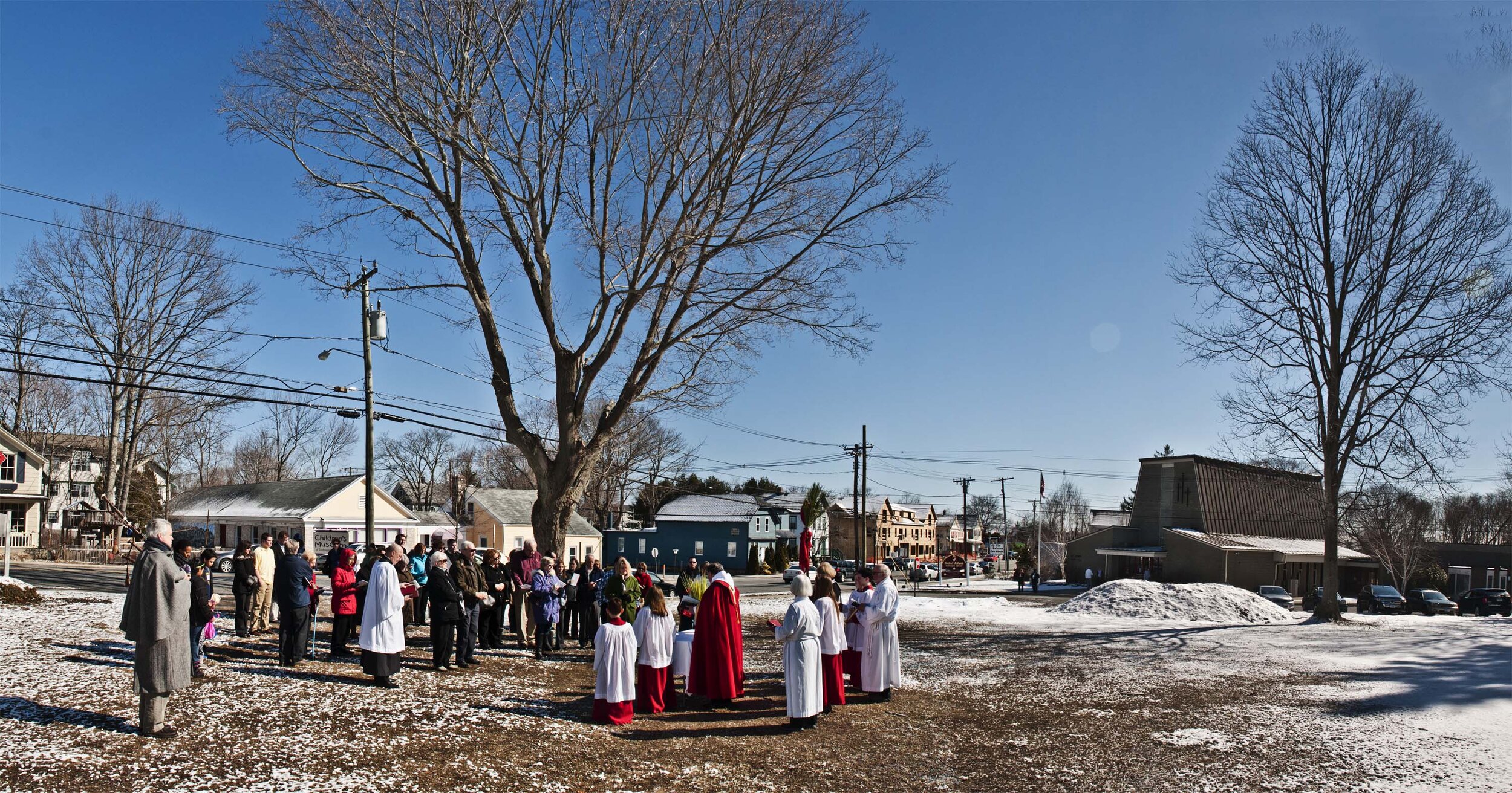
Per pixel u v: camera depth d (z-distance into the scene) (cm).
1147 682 1410
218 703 962
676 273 1870
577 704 1088
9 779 683
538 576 1434
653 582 1409
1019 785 854
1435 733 1074
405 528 5916
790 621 1020
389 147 1816
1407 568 4562
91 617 1590
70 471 6309
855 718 1095
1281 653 1758
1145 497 5625
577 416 1956
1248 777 888
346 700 1020
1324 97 2503
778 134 1869
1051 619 2452
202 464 7550
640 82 1858
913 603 2925
